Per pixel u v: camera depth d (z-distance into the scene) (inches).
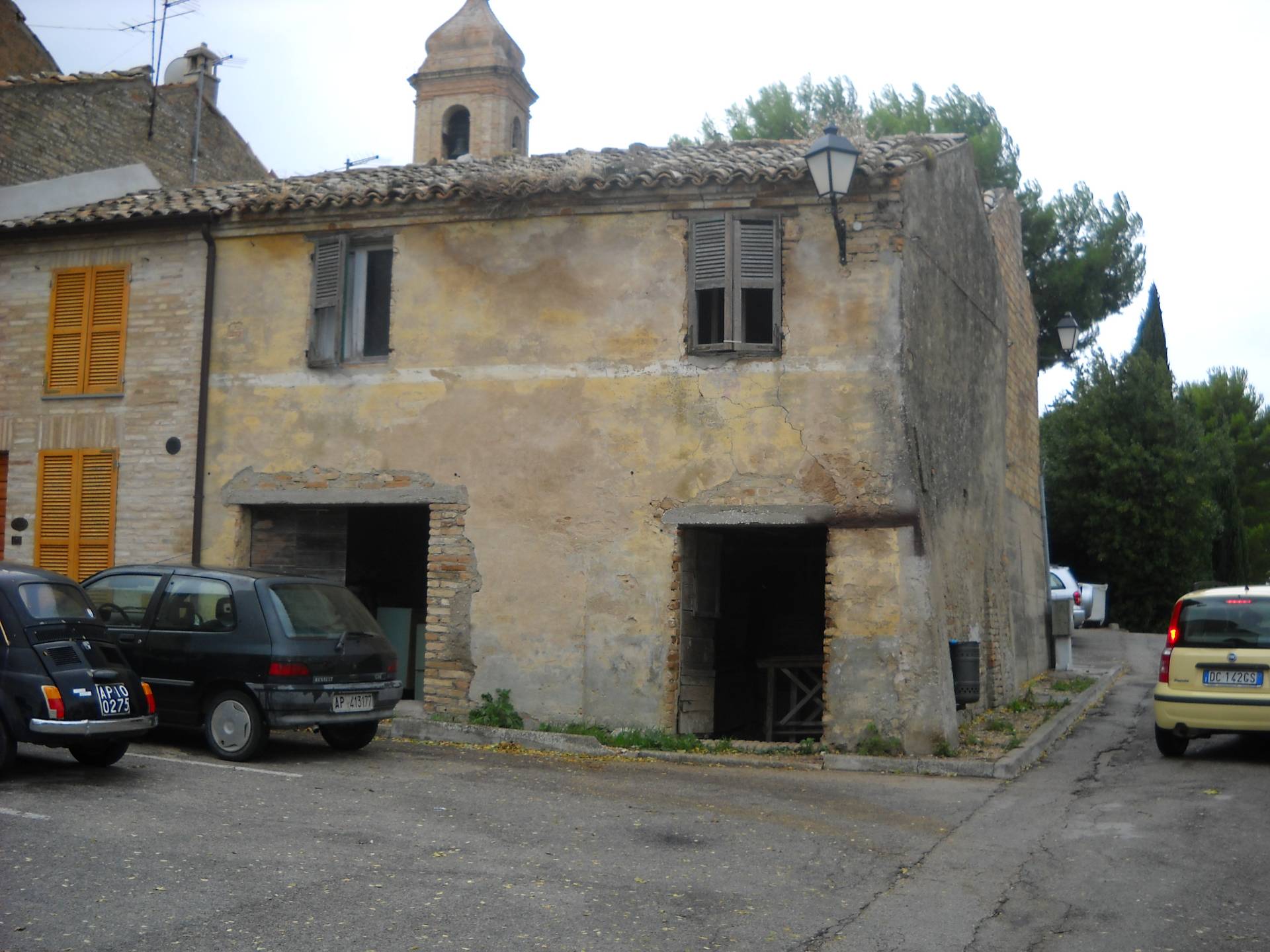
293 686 415.2
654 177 526.6
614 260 540.7
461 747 491.8
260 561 593.3
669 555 521.0
